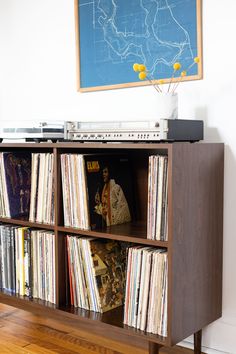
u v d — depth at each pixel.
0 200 2.25
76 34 2.32
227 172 1.92
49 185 2.05
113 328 1.81
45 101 2.49
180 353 2.03
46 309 2.03
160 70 2.08
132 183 2.14
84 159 1.90
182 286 1.71
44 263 2.08
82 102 2.35
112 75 2.23
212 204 1.85
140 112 2.16
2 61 2.65
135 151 2.13
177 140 1.78
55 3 2.40
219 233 1.91
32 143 2.04
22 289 2.17
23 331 2.26
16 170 2.23
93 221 1.93
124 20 2.17
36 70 2.51
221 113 1.93
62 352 2.04
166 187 1.68
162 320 1.71
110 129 1.82
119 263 2.04
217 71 1.93
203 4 1.94
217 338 1.99
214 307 1.91
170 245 1.64
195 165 1.74
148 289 1.74
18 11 2.55
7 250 2.21
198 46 1.96
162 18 2.05
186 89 2.01
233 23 1.87
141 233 1.84
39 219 2.11
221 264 1.94
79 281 1.99
